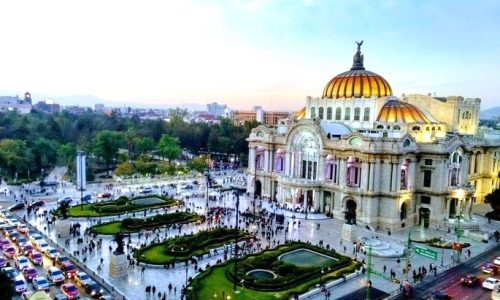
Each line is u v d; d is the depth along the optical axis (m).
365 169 102.94
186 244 80.75
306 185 113.12
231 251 81.12
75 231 89.94
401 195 102.81
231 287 63.84
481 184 134.88
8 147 154.12
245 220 103.94
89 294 61.47
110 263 68.75
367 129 117.31
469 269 76.81
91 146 186.00
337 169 110.94
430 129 116.06
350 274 71.00
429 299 63.31
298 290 63.69
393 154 100.31
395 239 93.62
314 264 75.25
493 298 61.19
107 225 95.06
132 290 63.06
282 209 114.75
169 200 122.06
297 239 90.50
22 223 96.25
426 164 107.50
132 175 159.88
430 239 94.06
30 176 158.62
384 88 128.75
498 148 136.62
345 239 91.25
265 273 70.81
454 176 109.12
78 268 70.81
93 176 162.38
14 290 57.41
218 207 115.25
